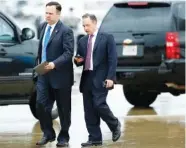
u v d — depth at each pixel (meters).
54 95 26.00
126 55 37.59
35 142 27.23
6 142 27.28
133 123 32.22
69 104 25.98
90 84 25.94
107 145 26.39
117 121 26.23
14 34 30.64
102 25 38.78
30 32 30.84
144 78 37.38
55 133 27.20
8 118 34.75
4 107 39.59
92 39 25.92
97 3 81.50
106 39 25.86
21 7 80.12
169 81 37.34
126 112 37.03
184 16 37.94
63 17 73.00
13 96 30.53
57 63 25.08
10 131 30.27
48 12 25.47
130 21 38.31
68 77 25.75
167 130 30.06
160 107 39.50
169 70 37.06
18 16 79.00
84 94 26.17
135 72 37.22
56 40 25.44
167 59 37.22
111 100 43.19
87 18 25.81
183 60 37.19
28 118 34.69
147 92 39.62
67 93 25.86
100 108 25.80
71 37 25.48
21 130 30.55
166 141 27.30
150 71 37.16
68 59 25.33
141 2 38.66
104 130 30.20
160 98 44.41
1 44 30.16
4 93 30.31
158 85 37.78
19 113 36.84
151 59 37.38
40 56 25.88
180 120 33.28
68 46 25.36
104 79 25.89
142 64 37.47
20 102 30.72
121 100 43.19
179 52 37.25
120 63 37.59
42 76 25.80
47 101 25.88
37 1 80.25
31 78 30.64
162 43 37.38
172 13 38.06
